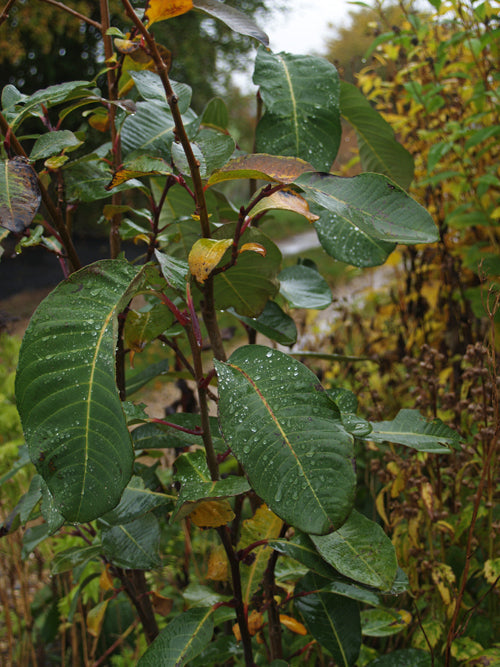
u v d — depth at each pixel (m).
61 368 0.49
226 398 0.52
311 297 0.82
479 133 1.29
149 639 0.81
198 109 6.93
